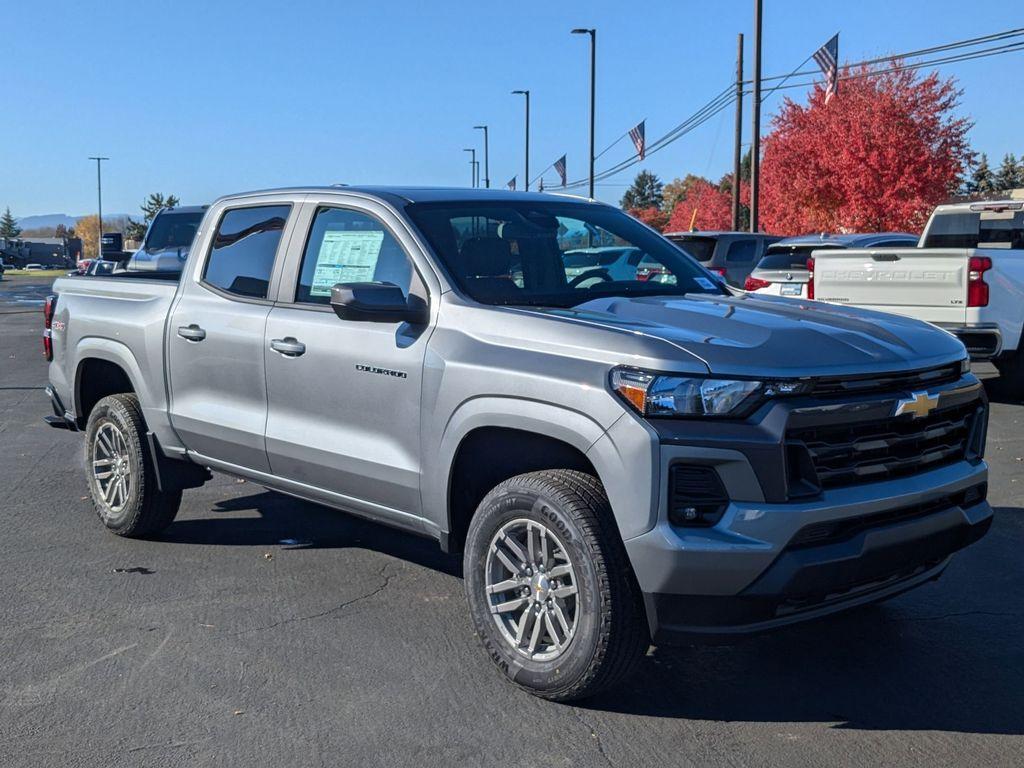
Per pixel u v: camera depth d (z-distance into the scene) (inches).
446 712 151.3
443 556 227.6
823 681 162.1
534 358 152.9
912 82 1227.2
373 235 188.2
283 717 149.9
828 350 146.2
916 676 163.6
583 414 144.4
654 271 197.3
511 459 167.8
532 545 154.1
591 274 189.8
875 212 1229.1
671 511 137.6
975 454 165.6
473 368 159.5
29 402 453.4
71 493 283.9
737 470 136.0
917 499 147.9
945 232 489.1
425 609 193.8
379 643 177.3
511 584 157.9
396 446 175.2
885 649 174.6
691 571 135.6
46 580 210.7
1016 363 412.5
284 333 194.4
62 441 360.8
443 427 164.6
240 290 211.5
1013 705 153.2
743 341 146.1
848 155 1216.2
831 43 933.8
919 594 200.7
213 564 221.8
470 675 164.1
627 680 162.6
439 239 180.2
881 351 149.9
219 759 138.1
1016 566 216.2
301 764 136.8
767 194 1371.8
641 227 214.4
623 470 139.3
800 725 147.2
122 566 220.2
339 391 183.9
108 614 191.3
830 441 142.6
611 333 147.8
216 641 178.2
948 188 1238.9
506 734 144.6
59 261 3932.1
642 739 143.3
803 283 534.0
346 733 145.1
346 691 158.4
